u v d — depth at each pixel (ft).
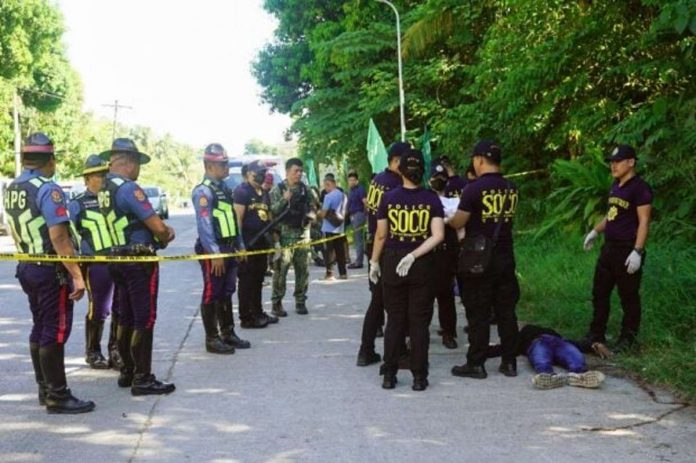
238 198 25.90
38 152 16.16
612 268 20.22
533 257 34.60
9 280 41.19
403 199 17.69
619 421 15.24
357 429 15.08
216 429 15.25
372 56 64.44
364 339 20.54
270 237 26.94
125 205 17.57
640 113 31.68
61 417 16.22
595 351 20.42
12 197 16.29
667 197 30.40
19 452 14.10
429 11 52.08
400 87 55.72
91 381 19.40
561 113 39.99
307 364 20.77
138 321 17.80
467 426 15.14
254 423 15.60
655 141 31.09
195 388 18.40
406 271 17.47
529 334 20.02
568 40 35.35
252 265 26.00
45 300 16.22
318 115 67.36
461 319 26.99
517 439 14.32
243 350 22.68
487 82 43.70
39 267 16.10
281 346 23.20
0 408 16.97
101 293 20.67
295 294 29.17
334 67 72.69
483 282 18.65
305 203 28.73
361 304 31.35
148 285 17.92
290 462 13.38
